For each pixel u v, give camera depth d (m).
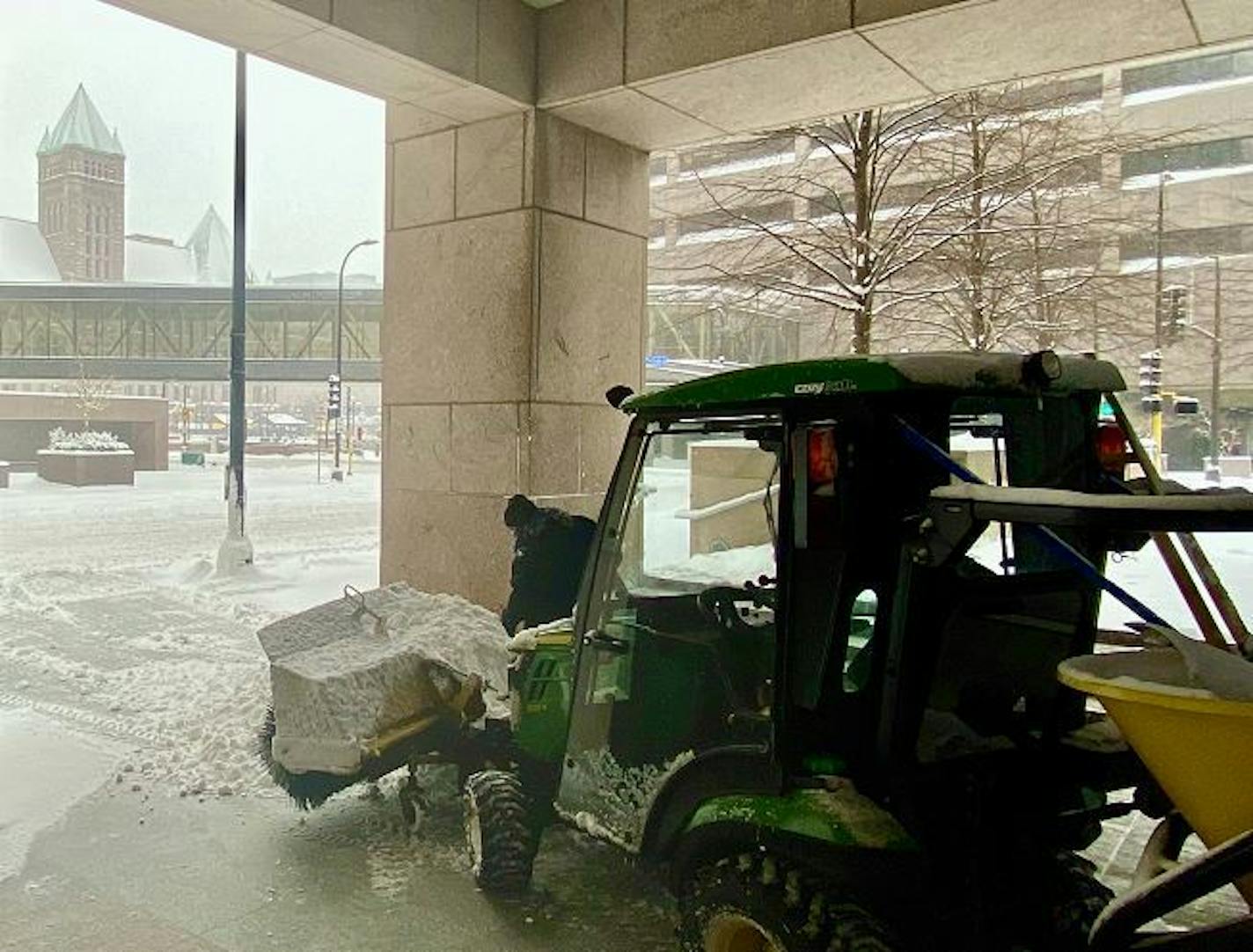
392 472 9.98
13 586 14.12
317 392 118.62
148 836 5.56
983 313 11.66
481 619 6.24
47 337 67.69
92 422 54.06
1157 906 2.60
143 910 4.70
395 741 5.32
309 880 5.02
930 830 3.22
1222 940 2.59
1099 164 14.83
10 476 42.81
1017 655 3.45
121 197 157.62
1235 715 2.47
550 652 4.92
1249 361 36.78
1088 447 3.66
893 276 11.38
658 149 10.29
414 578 9.78
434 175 9.67
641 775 4.20
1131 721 2.73
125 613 12.16
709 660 4.06
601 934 4.48
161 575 15.63
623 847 4.25
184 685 8.59
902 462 3.21
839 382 3.24
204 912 4.69
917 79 8.30
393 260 9.99
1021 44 7.54
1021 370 3.35
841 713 3.29
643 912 4.67
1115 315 14.08
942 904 3.20
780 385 3.39
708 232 20.00
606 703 4.36
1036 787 3.39
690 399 3.77
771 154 16.25
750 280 12.18
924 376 3.14
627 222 10.06
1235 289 35.97
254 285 72.06
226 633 10.98
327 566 17.17
